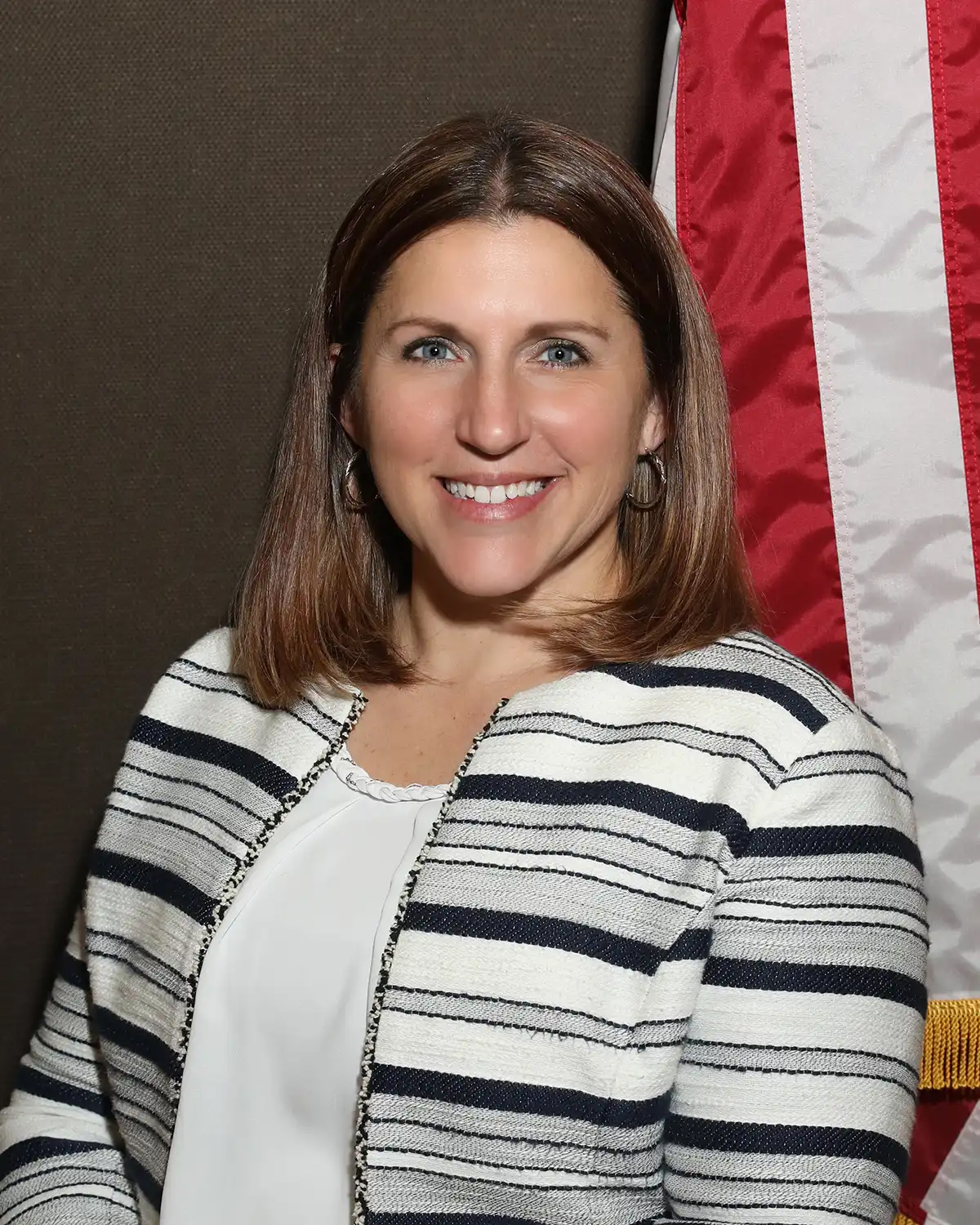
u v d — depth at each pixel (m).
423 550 1.02
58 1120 1.16
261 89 1.50
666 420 1.04
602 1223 0.88
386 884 0.98
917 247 1.20
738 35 1.20
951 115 1.18
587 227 0.95
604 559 1.07
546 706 0.98
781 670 0.97
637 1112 0.88
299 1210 0.97
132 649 1.63
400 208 0.97
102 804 1.66
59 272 1.55
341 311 1.05
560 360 0.98
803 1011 0.87
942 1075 1.24
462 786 0.97
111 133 1.51
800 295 1.22
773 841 0.90
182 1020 1.01
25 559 1.61
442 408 0.98
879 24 1.18
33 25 1.50
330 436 1.14
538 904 0.91
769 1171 0.86
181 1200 1.00
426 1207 0.91
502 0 1.47
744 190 1.21
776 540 1.24
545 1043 0.89
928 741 1.24
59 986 1.19
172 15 1.49
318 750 1.07
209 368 1.56
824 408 1.22
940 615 1.22
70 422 1.58
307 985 0.98
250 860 1.04
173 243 1.53
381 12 1.47
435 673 1.08
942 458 1.21
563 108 1.48
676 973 0.89
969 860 1.24
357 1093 0.95
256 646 1.13
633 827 0.92
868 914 0.89
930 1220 1.28
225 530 1.60
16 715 1.65
